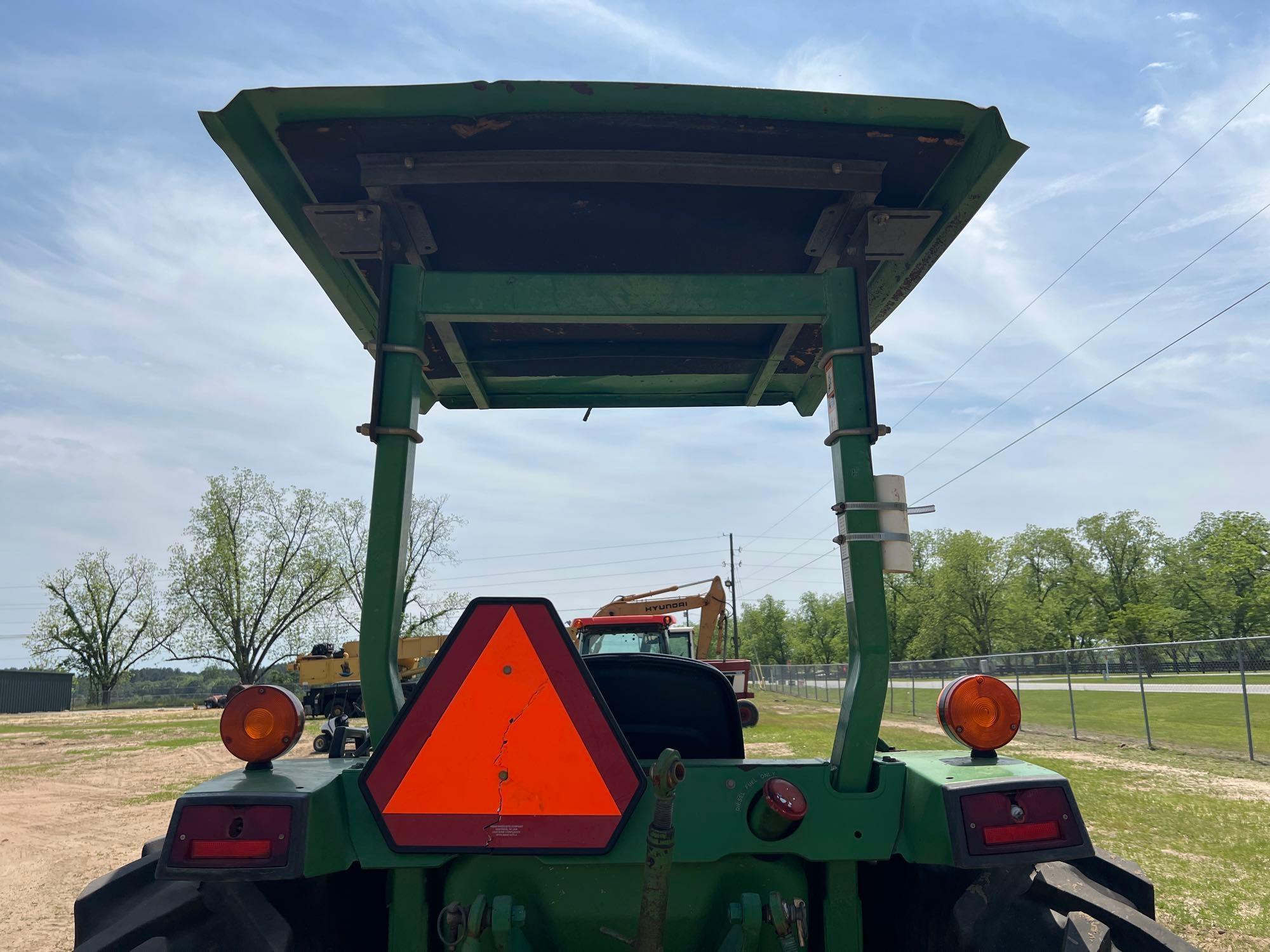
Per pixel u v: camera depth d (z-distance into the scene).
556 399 3.61
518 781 1.80
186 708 56.06
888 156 2.27
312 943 1.86
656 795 1.54
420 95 2.01
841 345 2.21
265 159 2.21
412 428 2.14
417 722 1.81
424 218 2.44
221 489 53.06
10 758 16.98
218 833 1.62
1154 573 72.25
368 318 2.90
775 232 2.55
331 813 1.74
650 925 1.50
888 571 2.01
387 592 1.99
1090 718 17.12
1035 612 74.31
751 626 109.81
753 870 1.91
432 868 1.81
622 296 2.25
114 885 1.93
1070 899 1.84
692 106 2.06
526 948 1.82
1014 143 2.08
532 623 1.84
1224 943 4.41
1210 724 14.37
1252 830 7.18
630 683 2.73
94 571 60.88
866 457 2.11
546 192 2.32
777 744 13.36
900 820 1.86
